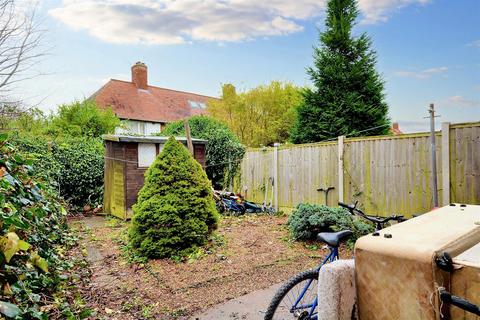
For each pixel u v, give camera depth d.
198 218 5.07
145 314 3.14
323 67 10.88
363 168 6.45
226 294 3.62
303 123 11.05
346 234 2.53
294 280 2.51
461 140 4.95
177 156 5.15
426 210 5.47
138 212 4.88
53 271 3.16
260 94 15.74
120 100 20.98
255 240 5.75
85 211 9.20
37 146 8.62
